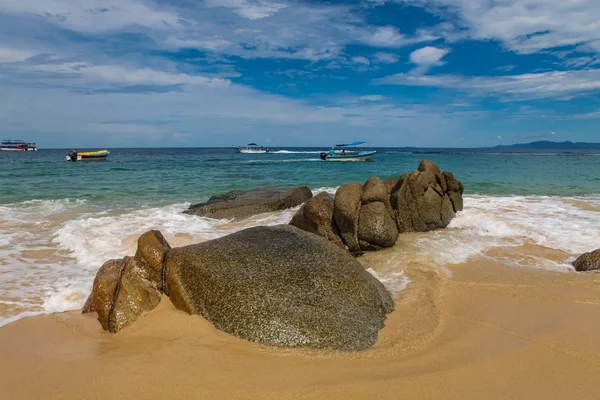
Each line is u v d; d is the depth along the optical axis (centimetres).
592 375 514
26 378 507
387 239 1076
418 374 510
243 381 493
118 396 470
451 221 1351
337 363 537
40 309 728
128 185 2559
